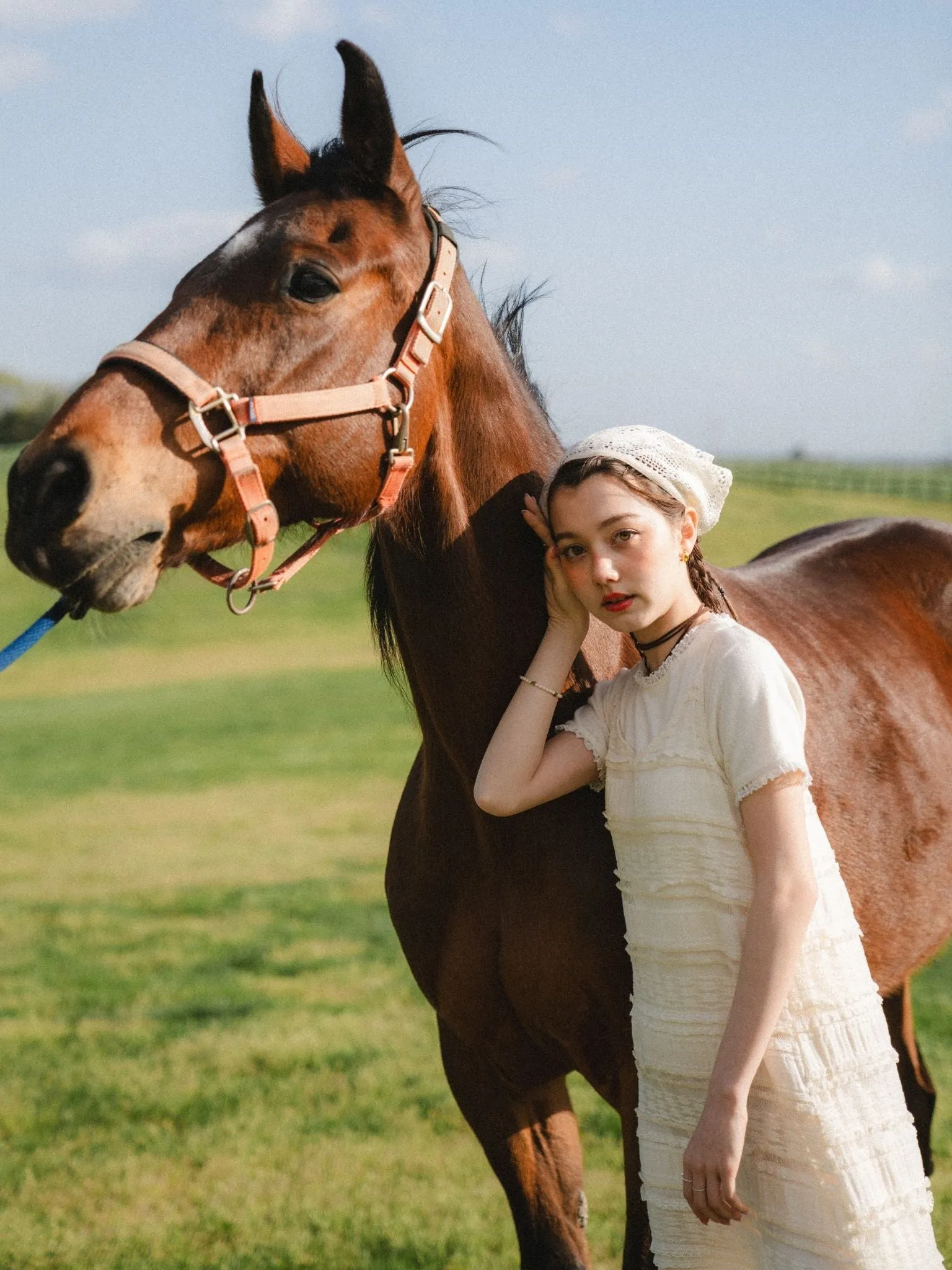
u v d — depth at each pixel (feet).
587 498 5.57
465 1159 12.00
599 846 6.22
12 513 5.24
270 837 29.94
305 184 6.09
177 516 5.45
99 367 5.56
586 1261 6.98
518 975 6.41
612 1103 6.58
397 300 5.88
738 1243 5.47
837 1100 5.26
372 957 19.51
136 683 69.36
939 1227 10.00
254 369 5.54
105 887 25.29
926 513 121.29
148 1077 14.35
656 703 5.68
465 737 6.40
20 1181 11.69
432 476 6.15
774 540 104.17
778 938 5.07
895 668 8.63
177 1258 10.16
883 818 7.71
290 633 84.84
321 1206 11.05
